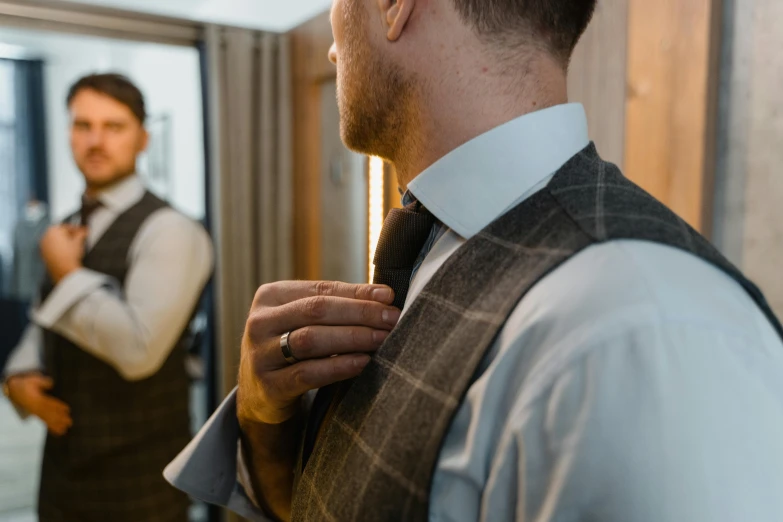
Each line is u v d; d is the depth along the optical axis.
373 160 1.61
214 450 0.78
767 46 0.98
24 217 4.66
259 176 2.14
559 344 0.39
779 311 0.98
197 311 1.99
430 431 0.43
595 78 1.15
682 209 1.04
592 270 0.40
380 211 1.60
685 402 0.35
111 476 1.85
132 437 1.85
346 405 0.54
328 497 0.51
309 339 0.57
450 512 0.42
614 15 1.11
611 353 0.37
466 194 0.53
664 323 0.37
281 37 2.10
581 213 0.45
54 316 1.81
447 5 0.53
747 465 0.34
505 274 0.46
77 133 1.83
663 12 1.05
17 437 3.49
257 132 2.14
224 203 2.07
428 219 0.58
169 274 1.85
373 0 0.57
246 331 0.67
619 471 0.35
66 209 4.80
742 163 1.02
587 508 0.36
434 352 0.47
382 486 0.45
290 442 0.73
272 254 2.15
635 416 0.35
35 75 4.73
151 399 1.86
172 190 3.49
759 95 0.99
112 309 1.78
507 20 0.52
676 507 0.34
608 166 0.53
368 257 1.65
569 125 0.53
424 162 0.57
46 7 1.84
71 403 1.83
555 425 0.37
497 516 0.40
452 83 0.53
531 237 0.46
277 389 0.59
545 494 0.38
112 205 1.84
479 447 0.41
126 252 1.83
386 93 0.58
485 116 0.53
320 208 2.02
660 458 0.34
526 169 0.51
